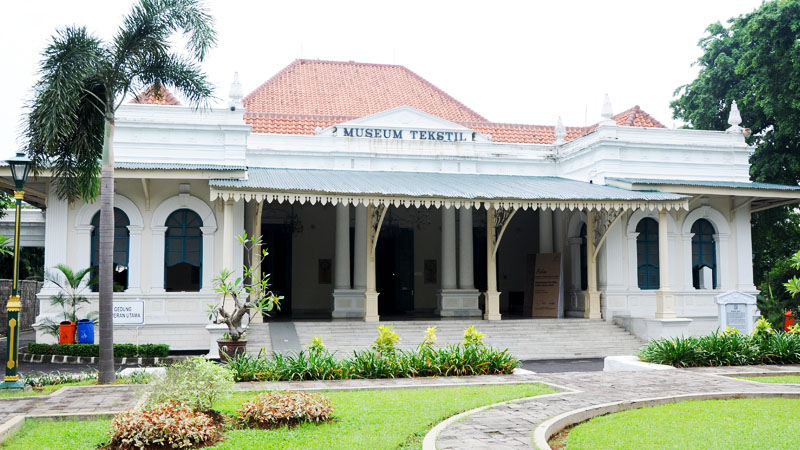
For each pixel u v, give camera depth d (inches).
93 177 557.3
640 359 598.2
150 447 292.8
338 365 509.0
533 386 458.3
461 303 937.5
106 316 498.3
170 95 914.7
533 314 932.6
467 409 371.6
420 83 1141.1
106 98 520.1
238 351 570.6
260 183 722.2
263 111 1003.9
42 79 495.8
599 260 895.7
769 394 422.3
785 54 946.1
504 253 1146.0
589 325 850.1
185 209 797.9
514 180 909.2
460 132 962.7
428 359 525.3
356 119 924.6
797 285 553.6
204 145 812.0
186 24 542.0
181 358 672.4
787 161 1039.6
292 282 1060.5
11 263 1174.3
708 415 362.9
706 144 933.2
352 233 1063.6
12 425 321.1
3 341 945.5
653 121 1031.0
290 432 319.3
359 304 898.1
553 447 305.0
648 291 887.1
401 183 804.6
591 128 1099.9
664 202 796.6
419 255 1106.1
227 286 585.6
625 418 358.6
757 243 1133.1
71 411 371.6
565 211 979.9
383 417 350.6
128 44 530.0
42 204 901.8
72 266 763.4
